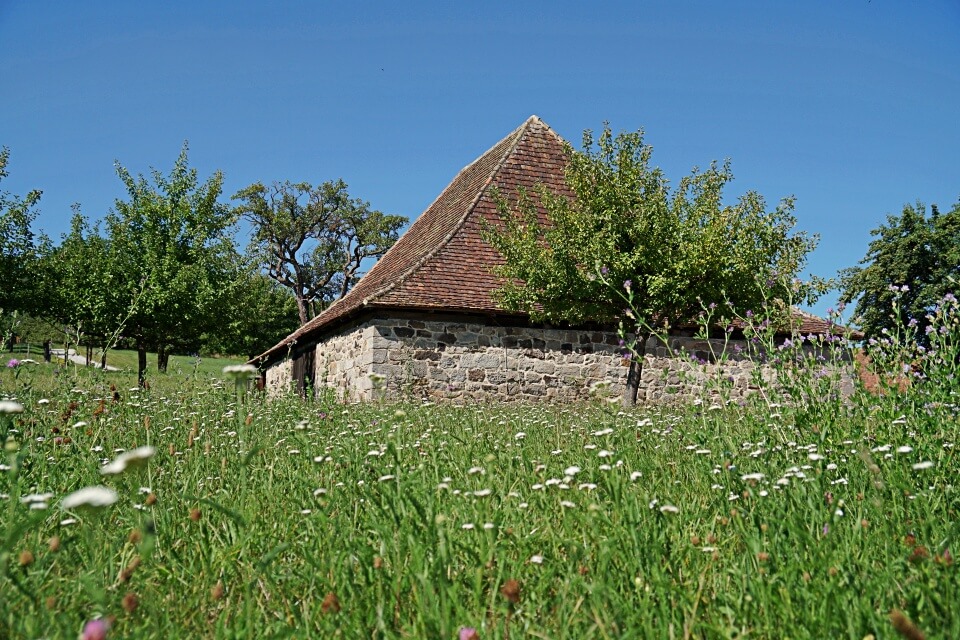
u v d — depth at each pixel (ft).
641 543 8.55
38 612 7.15
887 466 11.66
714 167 51.11
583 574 8.21
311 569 8.61
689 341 56.75
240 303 99.40
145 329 83.82
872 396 14.53
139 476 12.38
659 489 12.55
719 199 50.29
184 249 86.58
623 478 11.91
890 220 119.24
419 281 54.13
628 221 49.26
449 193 75.31
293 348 76.02
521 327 54.75
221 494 12.47
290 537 10.38
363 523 10.36
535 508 11.25
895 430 12.94
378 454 12.85
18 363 20.04
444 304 52.19
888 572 7.80
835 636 6.78
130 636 6.79
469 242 58.95
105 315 79.46
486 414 29.32
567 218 50.62
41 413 19.35
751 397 16.08
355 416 22.16
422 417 24.07
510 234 54.70
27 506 10.32
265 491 12.71
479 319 53.83
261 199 168.04
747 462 13.16
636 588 7.92
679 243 48.73
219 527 10.64
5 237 79.61
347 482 11.80
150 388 30.71
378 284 60.03
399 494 9.81
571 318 51.11
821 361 17.30
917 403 13.96
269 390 51.98
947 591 7.06
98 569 8.52
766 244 47.37
